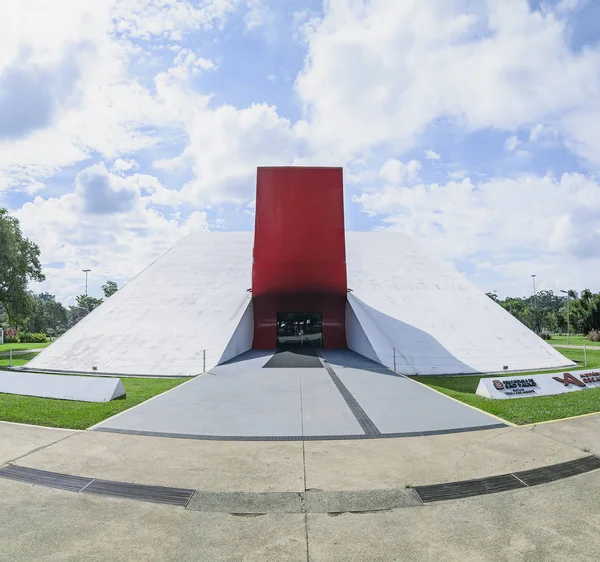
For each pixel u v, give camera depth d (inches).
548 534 152.3
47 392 402.0
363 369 567.5
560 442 253.9
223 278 873.5
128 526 158.9
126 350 626.8
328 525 159.5
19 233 1189.1
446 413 328.8
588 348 1048.8
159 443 255.0
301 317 847.1
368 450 242.1
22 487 192.2
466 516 165.8
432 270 938.1
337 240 706.2
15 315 1198.3
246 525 159.6
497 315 768.9
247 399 382.6
